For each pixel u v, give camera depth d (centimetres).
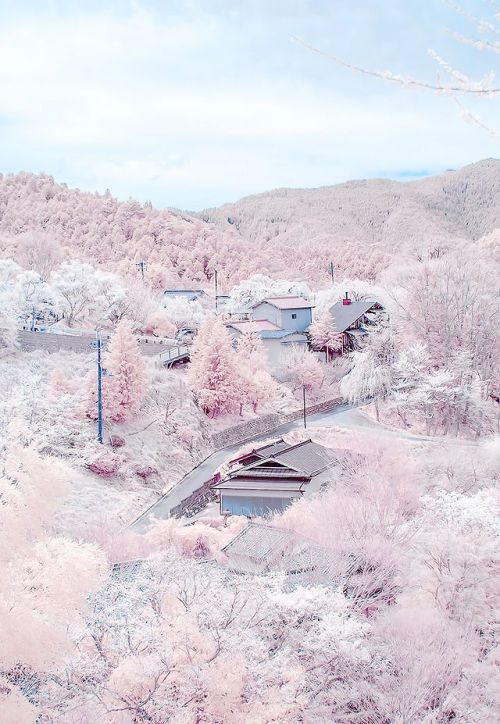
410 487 2634
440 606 1574
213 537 2228
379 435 3322
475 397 4747
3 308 4888
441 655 1292
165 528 2253
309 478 2944
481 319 5309
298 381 5872
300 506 2456
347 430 4534
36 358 4622
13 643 890
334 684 1230
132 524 3203
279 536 1886
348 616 1427
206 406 4912
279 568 1700
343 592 1583
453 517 2006
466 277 5612
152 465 3869
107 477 3578
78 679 1071
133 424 4234
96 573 1066
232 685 1081
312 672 1238
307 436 4466
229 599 1324
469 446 3541
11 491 979
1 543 945
